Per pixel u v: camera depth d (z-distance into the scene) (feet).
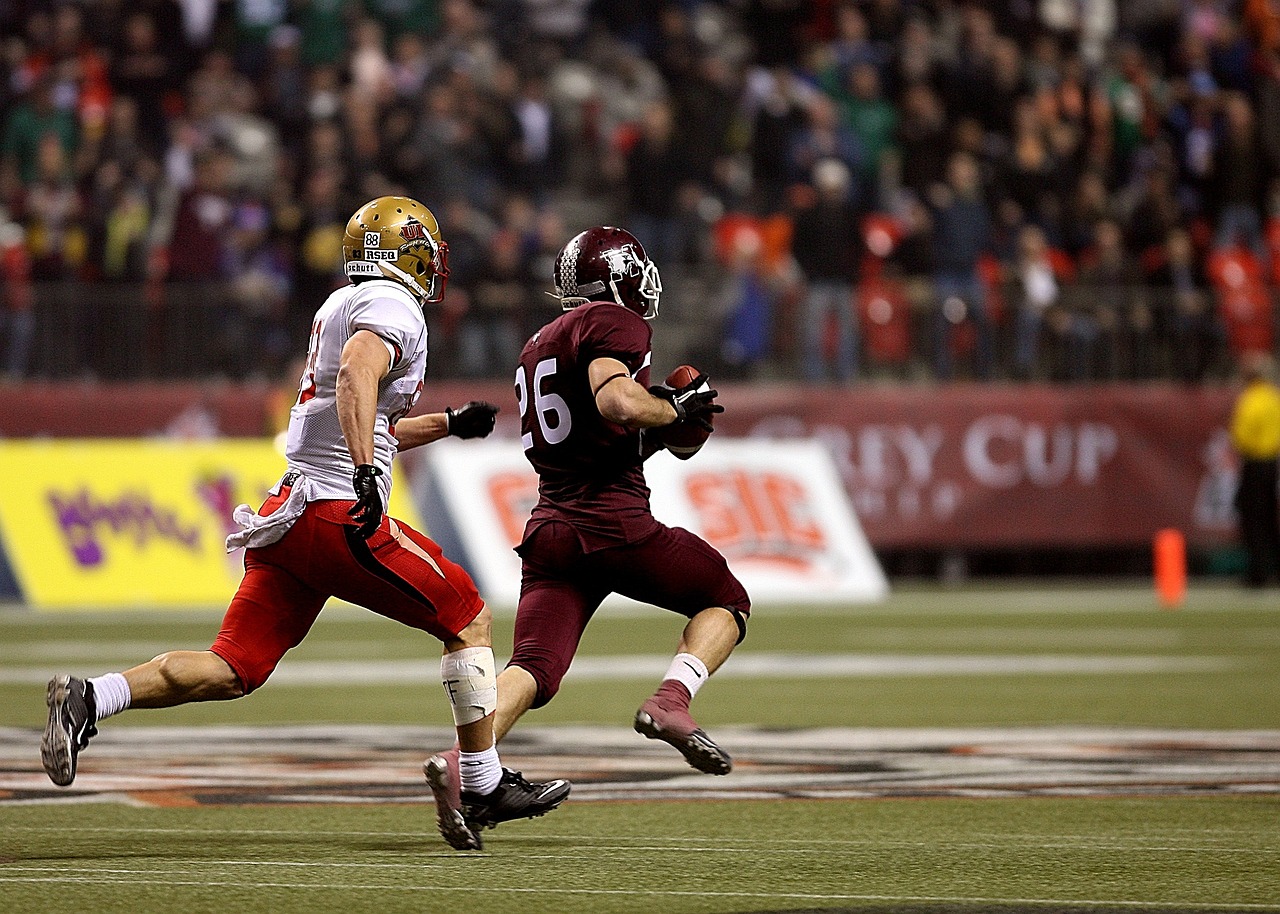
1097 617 212.64
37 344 242.58
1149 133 304.09
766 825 78.95
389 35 304.30
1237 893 63.21
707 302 261.03
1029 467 261.65
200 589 227.81
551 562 75.05
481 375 250.16
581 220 285.23
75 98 272.72
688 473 237.86
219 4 301.84
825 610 223.51
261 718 122.21
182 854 71.00
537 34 317.42
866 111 290.15
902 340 261.24
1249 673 151.43
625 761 100.22
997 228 274.16
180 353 246.47
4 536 221.05
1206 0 326.65
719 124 281.33
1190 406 266.16
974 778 92.99
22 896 62.03
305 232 252.01
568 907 60.49
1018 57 305.53
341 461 69.97
